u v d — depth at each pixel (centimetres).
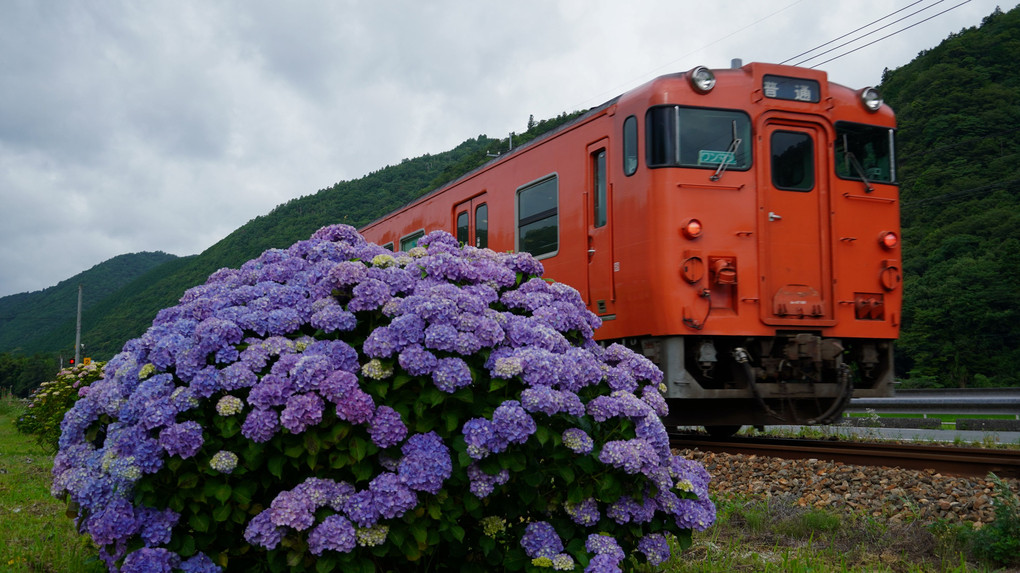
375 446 307
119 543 309
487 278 385
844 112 819
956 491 562
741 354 745
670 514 362
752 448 834
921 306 4012
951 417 1458
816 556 437
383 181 16512
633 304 768
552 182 920
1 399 3216
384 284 349
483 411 326
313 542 293
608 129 820
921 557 434
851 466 671
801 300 770
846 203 804
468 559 347
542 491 350
